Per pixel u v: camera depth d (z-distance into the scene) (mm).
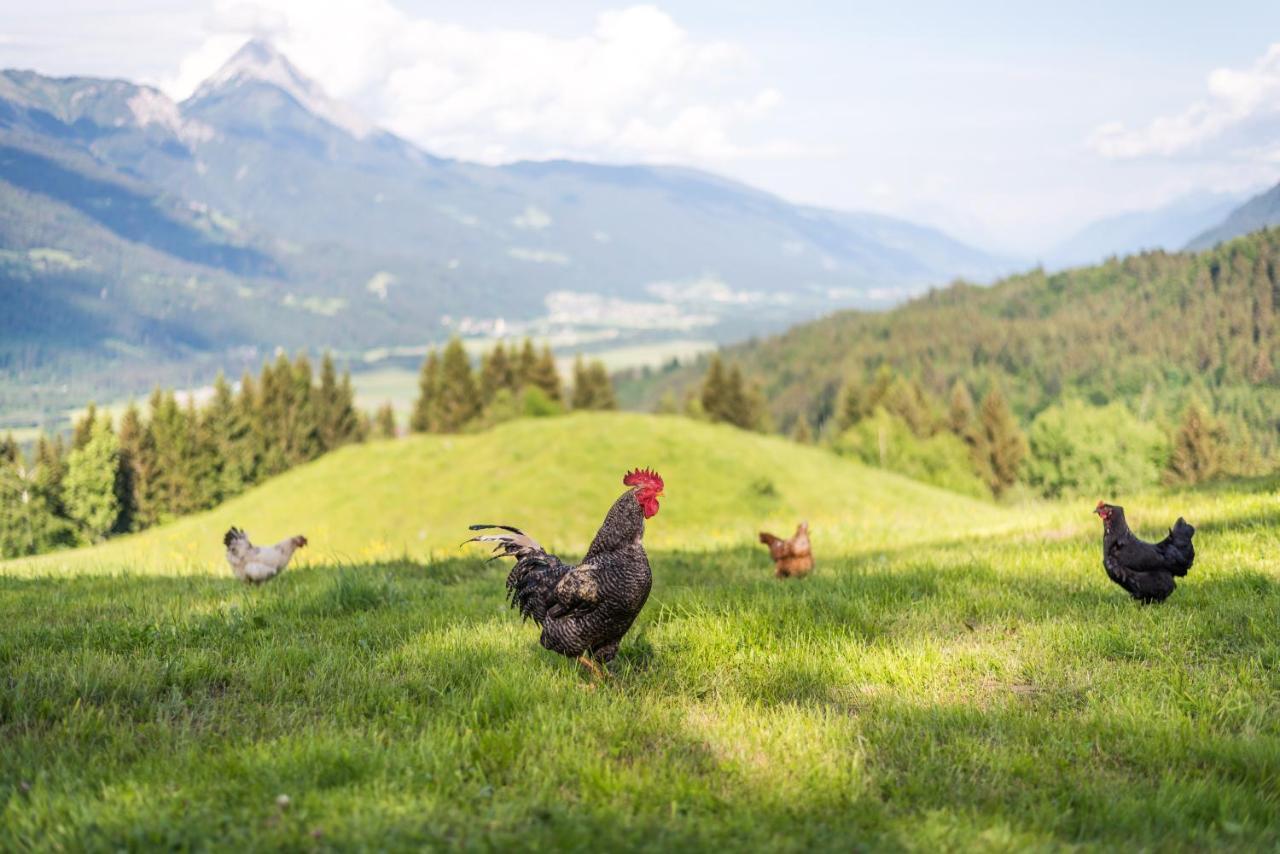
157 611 9719
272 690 6703
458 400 139875
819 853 4301
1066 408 136125
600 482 54438
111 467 133000
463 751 5340
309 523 51219
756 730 5949
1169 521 14562
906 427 129250
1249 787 5152
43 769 4973
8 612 9891
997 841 4441
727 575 13906
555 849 4152
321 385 162000
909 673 7277
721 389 140000
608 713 6121
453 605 10398
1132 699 6340
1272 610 8461
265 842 4160
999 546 14438
